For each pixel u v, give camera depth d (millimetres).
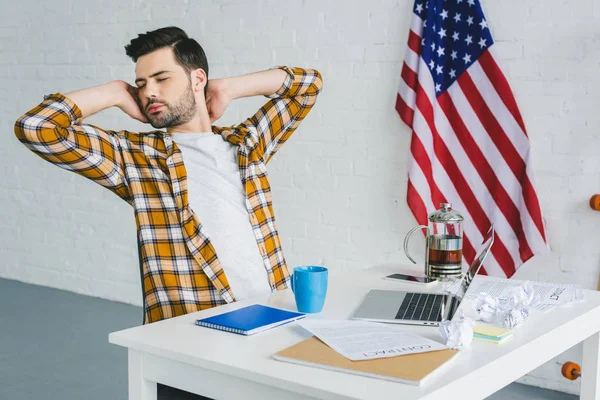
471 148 2852
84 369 2990
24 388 2764
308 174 3332
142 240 1707
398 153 3064
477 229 2855
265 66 3422
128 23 3848
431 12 2861
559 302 1616
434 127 2912
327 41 3221
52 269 4340
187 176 1766
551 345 1400
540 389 2803
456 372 1114
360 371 1089
